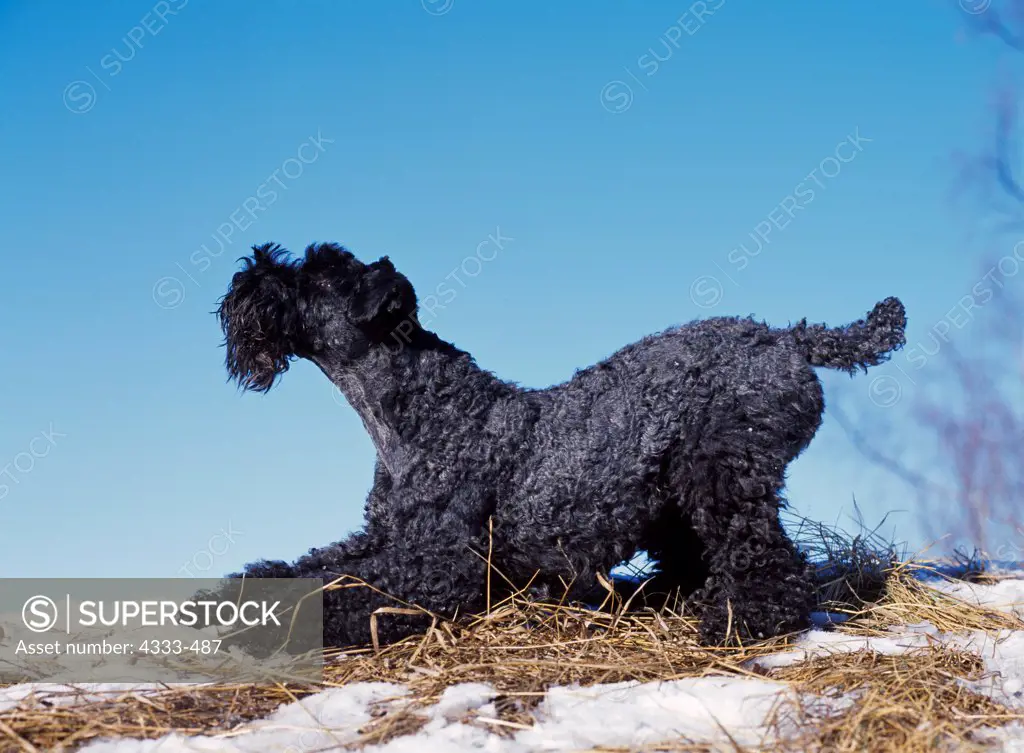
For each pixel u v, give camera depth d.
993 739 3.60
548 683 4.26
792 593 5.07
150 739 3.69
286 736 3.69
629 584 6.07
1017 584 6.32
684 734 3.61
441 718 3.80
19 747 3.62
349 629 5.02
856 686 4.09
